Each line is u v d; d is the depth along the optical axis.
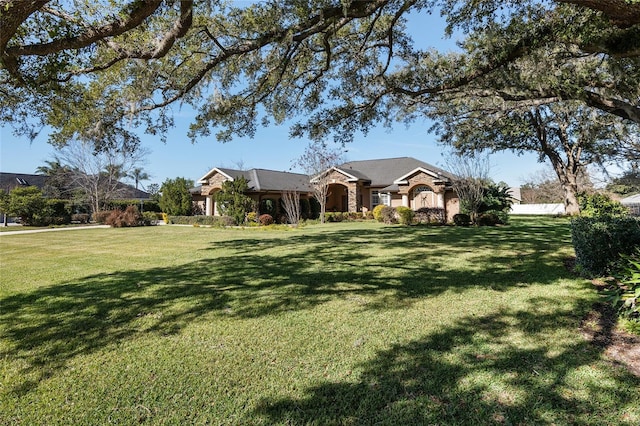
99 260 9.18
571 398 2.50
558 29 5.39
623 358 3.04
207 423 2.37
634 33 4.39
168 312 4.72
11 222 30.92
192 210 29.42
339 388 2.75
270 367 3.13
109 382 2.93
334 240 12.59
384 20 6.49
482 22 6.18
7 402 2.66
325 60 7.14
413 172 24.17
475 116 10.33
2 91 5.46
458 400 2.53
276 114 7.50
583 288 5.25
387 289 5.60
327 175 25.53
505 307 4.53
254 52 5.48
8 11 2.70
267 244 11.91
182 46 5.35
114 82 5.57
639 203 22.38
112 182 30.97
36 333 4.05
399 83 7.36
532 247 9.63
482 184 19.09
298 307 4.82
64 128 5.99
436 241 11.54
